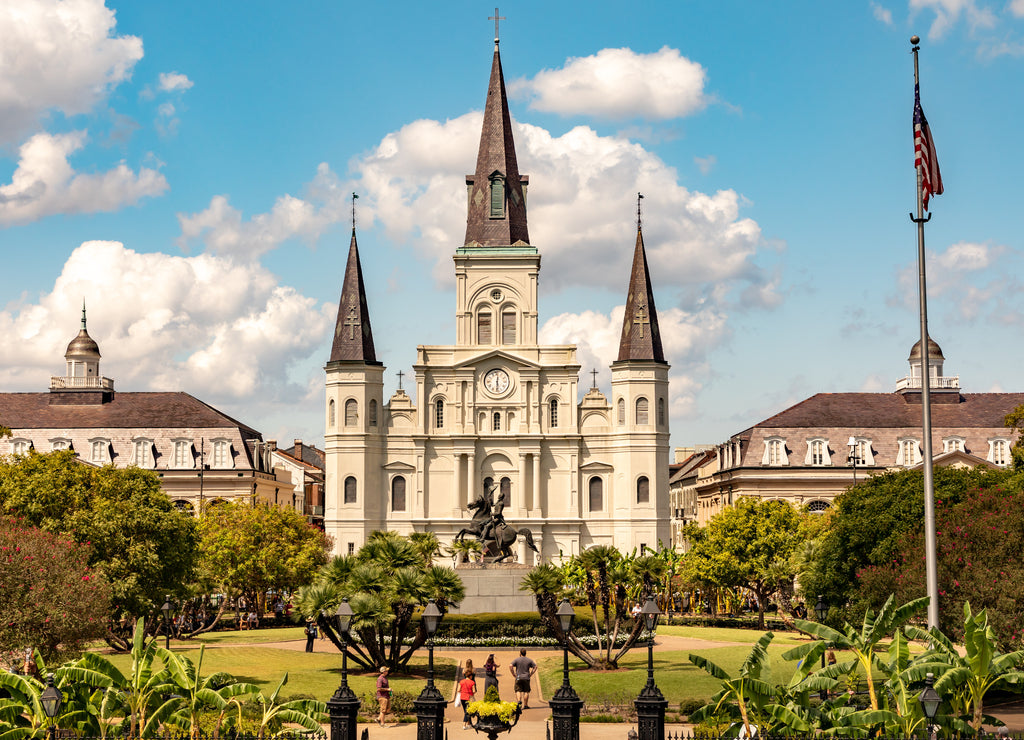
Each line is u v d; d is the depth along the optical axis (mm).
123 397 110688
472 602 59000
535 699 39188
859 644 26891
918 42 34156
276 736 26984
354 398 99812
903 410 107812
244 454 105812
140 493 54500
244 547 76125
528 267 102688
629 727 33656
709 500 123375
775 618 81688
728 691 26000
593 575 46875
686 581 79688
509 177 105250
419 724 28516
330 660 50938
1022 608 36031
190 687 27016
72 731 26672
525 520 99000
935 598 31875
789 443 105000
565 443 100438
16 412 108250
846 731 24844
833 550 52750
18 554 37594
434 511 100125
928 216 33719
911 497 49781
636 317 100500
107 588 41156
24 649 37344
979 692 26422
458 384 100875
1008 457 103250
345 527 98562
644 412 99375
